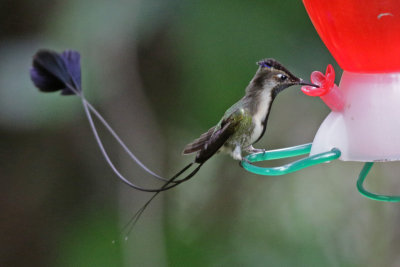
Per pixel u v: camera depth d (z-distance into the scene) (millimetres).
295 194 11555
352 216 11398
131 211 10977
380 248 11188
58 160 11359
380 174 11492
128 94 10250
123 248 10812
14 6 9367
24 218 11398
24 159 11344
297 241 11203
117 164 11070
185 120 10109
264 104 6445
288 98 10891
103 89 9625
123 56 9711
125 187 11055
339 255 11164
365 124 5730
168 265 10914
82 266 10852
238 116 6383
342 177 11648
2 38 9250
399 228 11250
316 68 8438
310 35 8438
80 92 5406
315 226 11344
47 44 8859
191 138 10102
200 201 11375
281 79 6367
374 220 11328
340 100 5816
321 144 5805
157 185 11000
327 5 5660
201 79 8703
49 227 11344
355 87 5809
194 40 8586
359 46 5656
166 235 11148
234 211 11414
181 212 11320
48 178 11406
